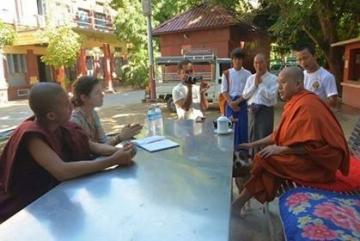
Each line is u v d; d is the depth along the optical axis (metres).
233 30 18.11
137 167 2.39
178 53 19.06
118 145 3.09
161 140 3.15
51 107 2.23
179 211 1.70
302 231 2.28
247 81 4.79
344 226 2.28
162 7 24.44
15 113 14.79
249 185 3.16
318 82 4.16
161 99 14.01
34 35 19.56
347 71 14.11
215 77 12.61
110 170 2.34
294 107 3.04
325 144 2.89
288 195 2.79
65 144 2.48
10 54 20.30
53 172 2.15
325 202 2.59
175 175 2.22
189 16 19.09
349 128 8.94
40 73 22.56
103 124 11.28
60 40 19.44
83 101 3.08
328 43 15.19
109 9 28.59
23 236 1.52
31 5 21.61
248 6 19.98
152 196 1.89
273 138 3.35
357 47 13.23
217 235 1.48
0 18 18.67
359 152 4.15
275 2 13.38
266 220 3.72
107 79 25.16
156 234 1.50
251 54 20.28
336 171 3.04
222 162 2.51
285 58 24.42
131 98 19.33
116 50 29.58
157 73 14.08
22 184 2.20
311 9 12.87
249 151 3.64
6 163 2.20
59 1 22.09
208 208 1.73
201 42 18.33
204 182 2.09
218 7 18.77
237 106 4.79
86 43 23.17
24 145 2.17
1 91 19.56
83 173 2.22
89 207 1.77
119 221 1.62
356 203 2.66
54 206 1.79
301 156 2.97
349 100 13.88
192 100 4.89
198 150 2.86
